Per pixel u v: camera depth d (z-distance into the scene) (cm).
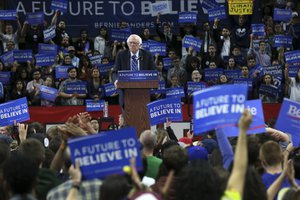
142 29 2945
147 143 1016
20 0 2909
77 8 2931
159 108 1507
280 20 2773
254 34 2670
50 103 2358
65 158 885
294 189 794
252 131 866
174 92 2292
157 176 930
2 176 761
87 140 745
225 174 772
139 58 1677
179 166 859
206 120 757
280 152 888
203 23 2805
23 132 1205
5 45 2720
